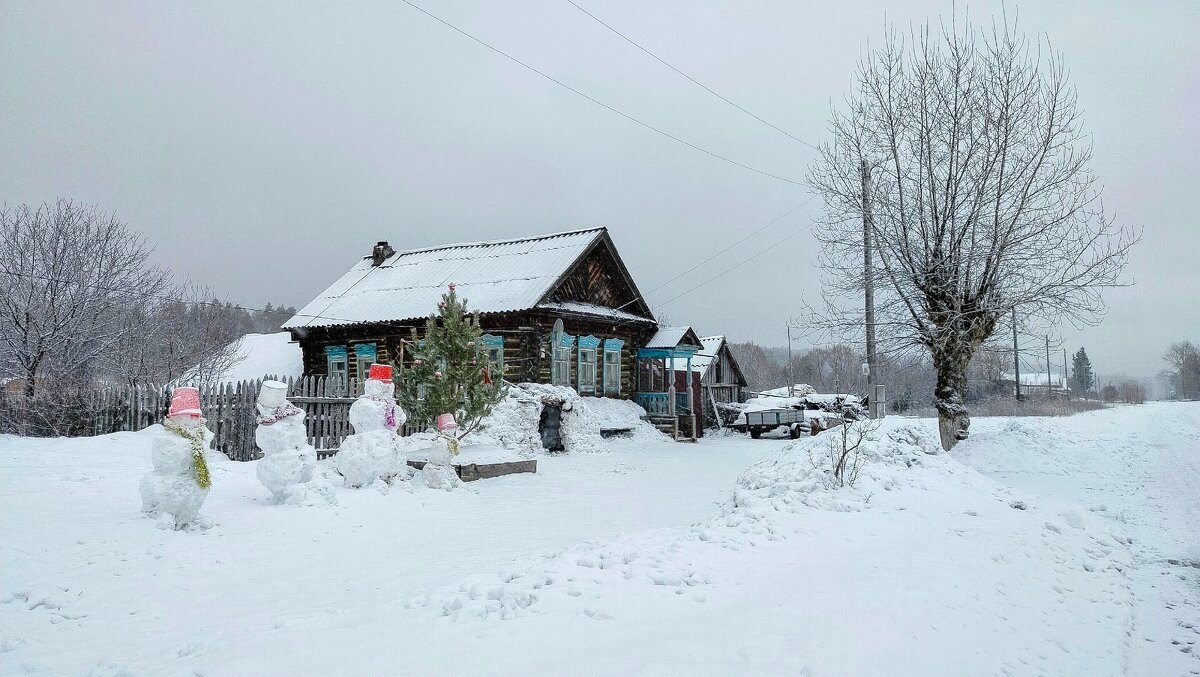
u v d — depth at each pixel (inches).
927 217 652.7
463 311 584.7
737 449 951.6
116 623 215.6
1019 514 394.6
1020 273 635.5
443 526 374.6
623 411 1067.9
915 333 677.9
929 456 505.0
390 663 161.5
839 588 223.9
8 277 778.8
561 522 391.9
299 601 239.1
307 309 1123.3
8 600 225.5
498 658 162.1
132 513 325.1
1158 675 199.5
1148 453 699.4
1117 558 332.2
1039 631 219.6
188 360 922.1
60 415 614.5
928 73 666.8
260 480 382.6
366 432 449.7
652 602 201.2
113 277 852.6
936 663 175.6
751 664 159.6
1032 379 3447.3
